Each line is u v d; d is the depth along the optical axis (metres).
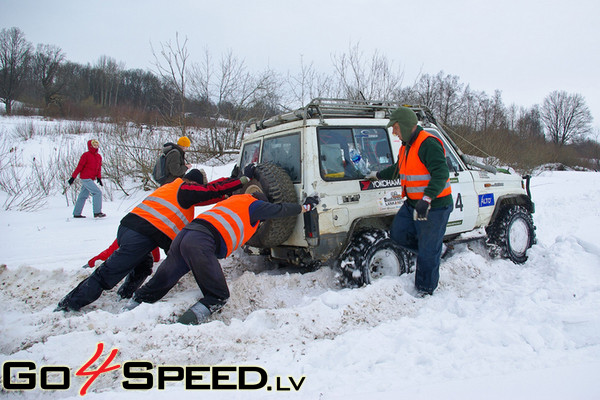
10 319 3.53
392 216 4.57
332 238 4.09
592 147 55.03
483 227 5.34
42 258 5.74
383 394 2.30
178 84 14.58
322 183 4.10
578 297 3.91
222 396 2.38
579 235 6.64
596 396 2.24
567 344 3.03
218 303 3.60
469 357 2.78
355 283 4.08
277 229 4.07
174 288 4.33
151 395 2.40
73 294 3.75
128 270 3.92
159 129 14.41
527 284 4.47
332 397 2.30
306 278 4.27
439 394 2.29
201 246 3.57
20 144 16.53
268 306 3.90
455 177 5.00
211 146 15.57
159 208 4.03
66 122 26.20
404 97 15.09
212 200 4.37
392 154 4.73
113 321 3.21
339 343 3.08
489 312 3.70
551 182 15.68
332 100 4.37
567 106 60.50
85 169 8.46
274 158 4.61
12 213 8.84
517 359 2.75
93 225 7.94
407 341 3.04
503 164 18.47
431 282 4.05
